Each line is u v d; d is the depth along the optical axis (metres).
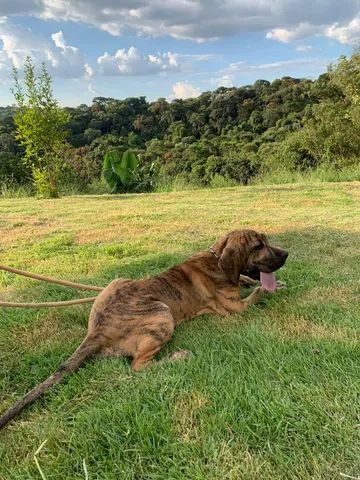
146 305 1.31
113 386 1.14
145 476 0.86
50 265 2.27
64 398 1.10
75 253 2.50
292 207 3.56
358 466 0.83
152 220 3.26
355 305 1.54
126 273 2.06
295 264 2.04
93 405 1.07
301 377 1.10
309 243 2.41
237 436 0.92
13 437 1.00
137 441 0.93
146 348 1.24
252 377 1.10
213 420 0.96
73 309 1.65
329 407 0.97
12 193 6.09
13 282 2.06
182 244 2.53
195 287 1.52
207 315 1.53
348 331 1.33
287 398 1.01
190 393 1.06
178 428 0.96
